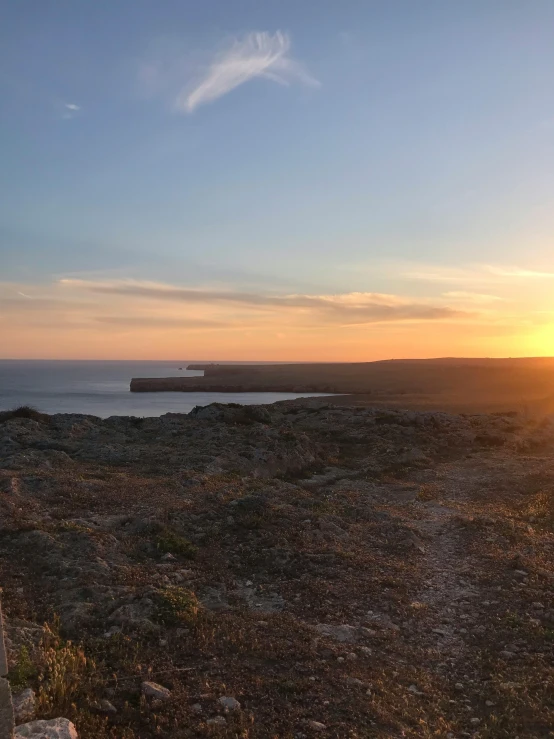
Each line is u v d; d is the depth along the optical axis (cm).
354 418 3569
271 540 1275
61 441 2516
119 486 1747
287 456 2397
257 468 2233
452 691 719
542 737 607
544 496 1875
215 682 682
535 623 895
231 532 1348
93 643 762
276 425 3291
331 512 1584
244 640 798
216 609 932
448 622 927
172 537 1252
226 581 1073
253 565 1170
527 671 755
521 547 1317
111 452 2345
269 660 751
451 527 1489
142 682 667
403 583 1079
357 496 1902
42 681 632
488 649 830
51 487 1633
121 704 628
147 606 878
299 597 1004
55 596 921
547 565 1192
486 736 611
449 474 2405
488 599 1012
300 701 654
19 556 1098
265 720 611
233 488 1792
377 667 760
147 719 597
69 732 520
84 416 3188
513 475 2288
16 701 569
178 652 756
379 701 663
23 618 820
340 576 1099
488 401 6097
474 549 1293
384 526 1462
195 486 1811
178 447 2509
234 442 2558
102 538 1198
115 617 841
